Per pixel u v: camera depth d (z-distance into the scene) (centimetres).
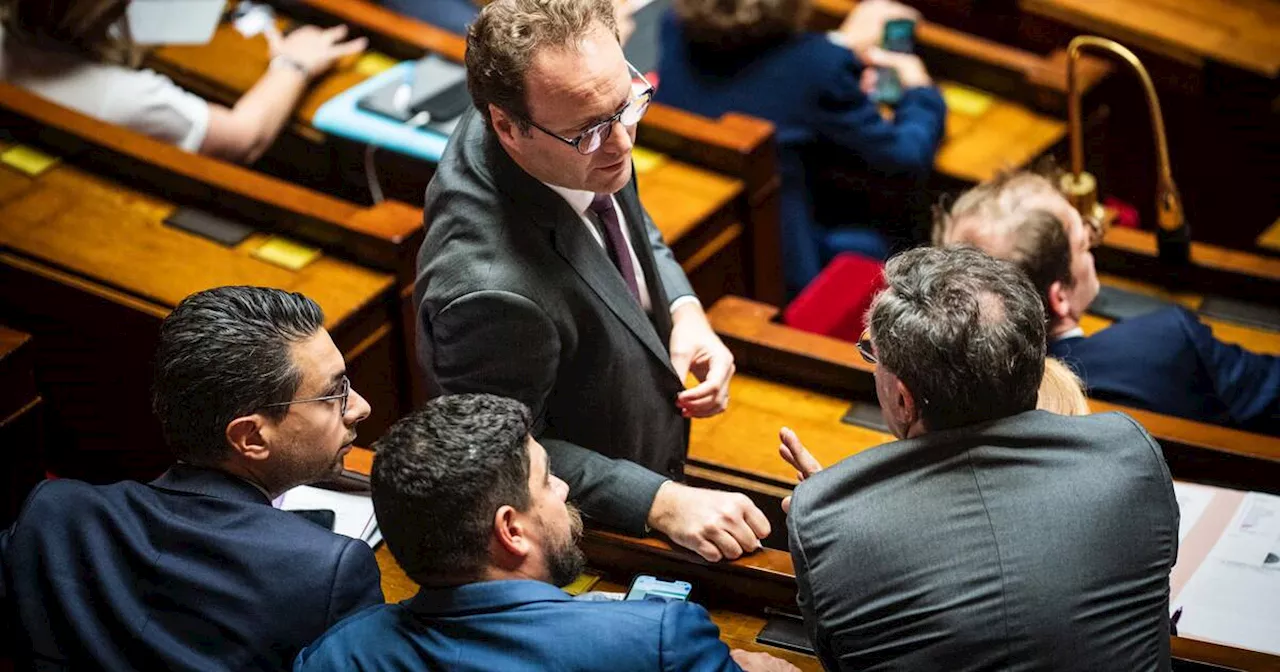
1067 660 305
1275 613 397
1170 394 493
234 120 670
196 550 346
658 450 429
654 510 392
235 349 352
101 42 666
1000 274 320
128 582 346
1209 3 843
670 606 308
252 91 687
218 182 581
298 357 358
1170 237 591
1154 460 321
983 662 306
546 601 306
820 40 683
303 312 364
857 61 687
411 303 568
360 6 744
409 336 574
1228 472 458
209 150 666
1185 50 812
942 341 313
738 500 393
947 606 308
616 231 412
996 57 777
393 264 558
